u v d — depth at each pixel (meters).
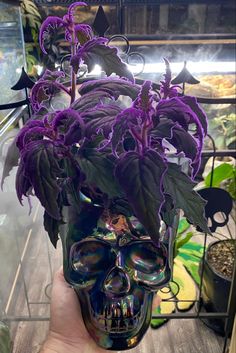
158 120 0.17
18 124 0.43
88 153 0.18
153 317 0.51
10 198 0.46
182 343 0.52
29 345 0.50
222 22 0.70
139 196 0.16
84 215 0.21
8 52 0.42
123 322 0.22
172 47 0.61
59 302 0.27
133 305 0.22
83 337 0.27
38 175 0.17
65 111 0.18
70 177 0.19
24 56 0.46
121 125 0.17
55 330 0.27
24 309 0.53
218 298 0.53
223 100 0.37
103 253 0.22
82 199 0.20
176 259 0.64
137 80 0.26
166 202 0.19
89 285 0.22
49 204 0.17
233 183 0.57
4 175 0.26
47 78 0.23
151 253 0.22
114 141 0.17
